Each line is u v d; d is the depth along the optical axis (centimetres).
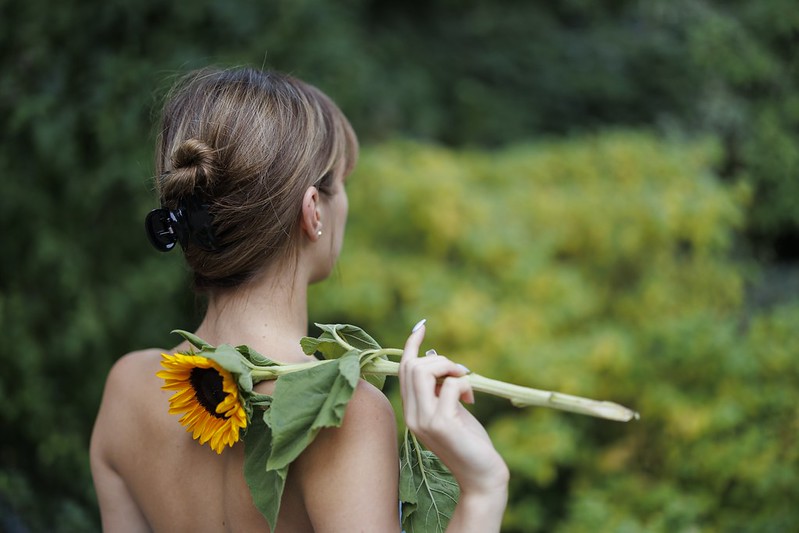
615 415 87
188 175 100
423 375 90
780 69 577
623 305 364
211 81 107
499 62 630
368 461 95
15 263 281
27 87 277
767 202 544
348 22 472
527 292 334
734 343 316
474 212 352
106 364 286
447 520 97
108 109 271
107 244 288
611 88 616
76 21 280
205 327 110
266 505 93
